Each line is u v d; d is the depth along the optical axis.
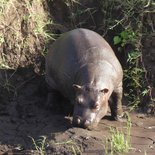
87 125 18.02
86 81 18.67
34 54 22.81
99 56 19.61
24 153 17.56
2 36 22.39
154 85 21.73
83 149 17.17
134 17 22.69
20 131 19.38
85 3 24.03
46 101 21.72
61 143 17.53
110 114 20.80
